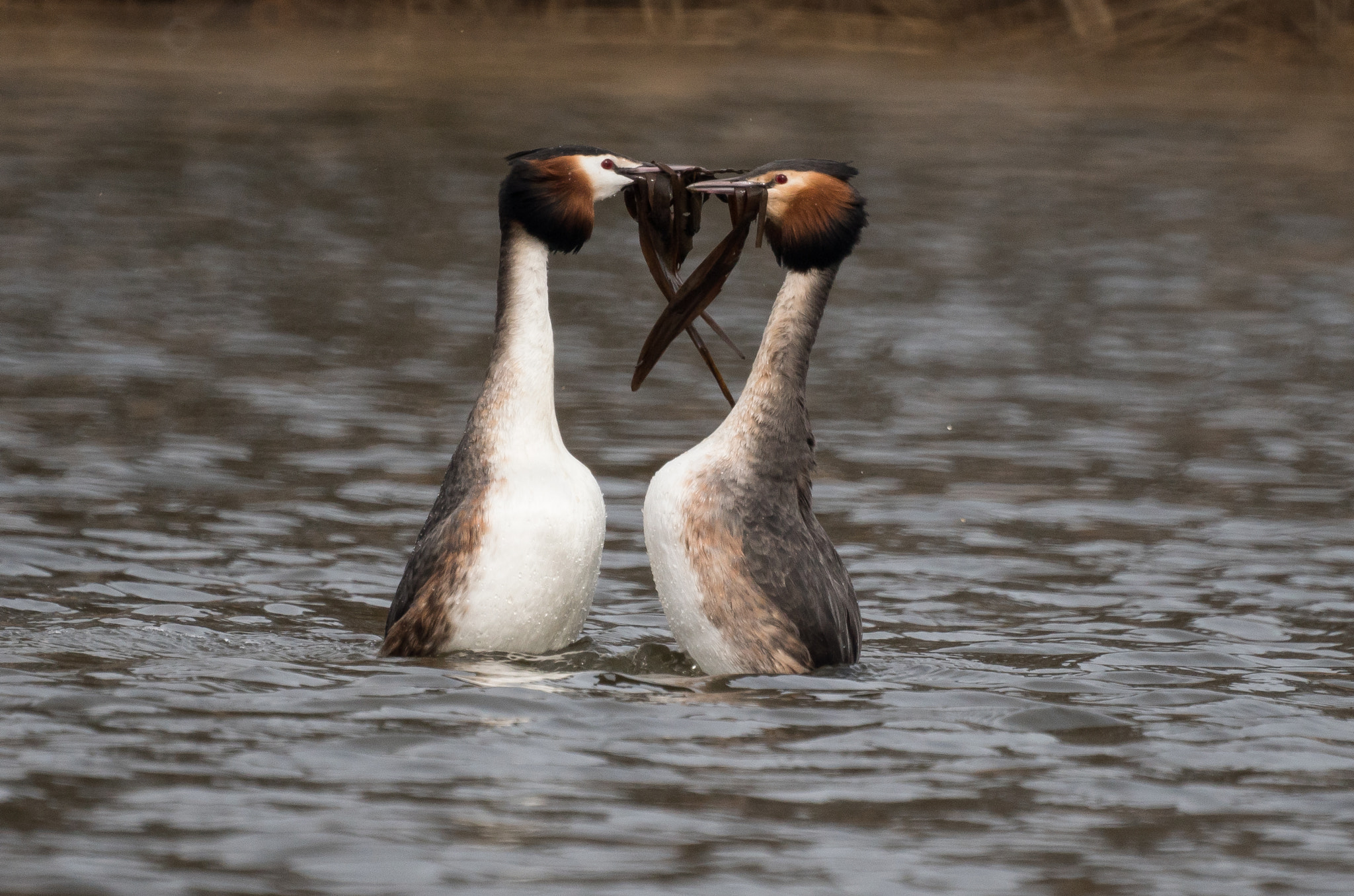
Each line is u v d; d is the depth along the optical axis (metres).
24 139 31.22
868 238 25.78
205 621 10.23
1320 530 13.16
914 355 19.20
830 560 9.82
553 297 21.39
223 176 28.89
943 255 24.78
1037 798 7.57
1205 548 12.66
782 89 39.50
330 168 29.91
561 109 35.81
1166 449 15.61
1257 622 10.93
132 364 17.39
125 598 10.64
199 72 40.09
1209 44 44.94
